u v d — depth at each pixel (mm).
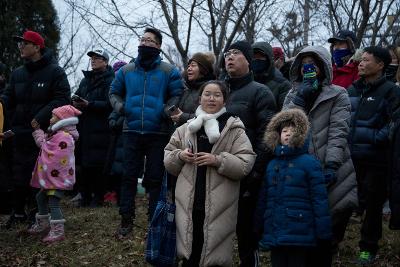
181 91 5844
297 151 4160
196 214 4305
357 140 5168
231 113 4469
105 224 6711
